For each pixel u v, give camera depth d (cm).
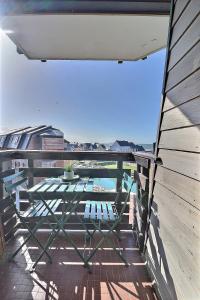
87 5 178
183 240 121
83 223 247
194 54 115
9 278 193
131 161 271
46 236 269
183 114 127
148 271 203
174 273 134
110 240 245
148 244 206
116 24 205
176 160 135
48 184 226
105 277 196
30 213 217
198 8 111
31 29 213
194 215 107
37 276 196
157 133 178
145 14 179
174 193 137
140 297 173
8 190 208
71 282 189
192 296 107
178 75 137
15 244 250
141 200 226
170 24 158
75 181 234
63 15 186
